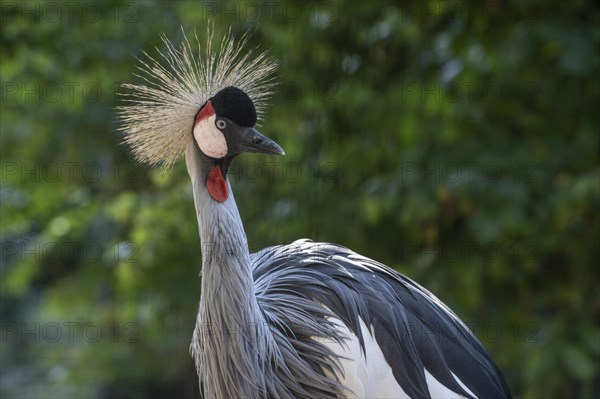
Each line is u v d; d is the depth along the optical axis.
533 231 9.96
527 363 10.18
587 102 10.48
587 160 10.28
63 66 13.26
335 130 11.65
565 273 11.10
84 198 14.42
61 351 17.08
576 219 10.40
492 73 10.66
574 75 9.93
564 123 10.59
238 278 5.46
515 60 9.99
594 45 9.53
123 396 15.62
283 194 11.55
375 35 11.48
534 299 11.02
